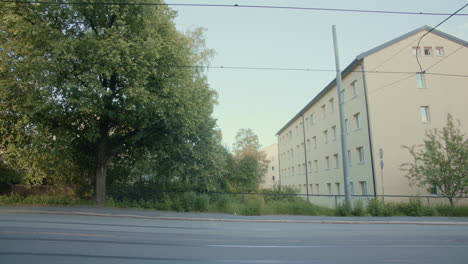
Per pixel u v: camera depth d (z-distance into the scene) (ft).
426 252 25.76
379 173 74.59
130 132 59.16
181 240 28.43
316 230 39.24
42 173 60.70
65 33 48.29
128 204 57.98
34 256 20.65
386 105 77.10
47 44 44.78
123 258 20.93
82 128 53.78
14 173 63.57
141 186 67.26
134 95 45.37
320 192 118.21
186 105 52.90
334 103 103.19
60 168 60.54
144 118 52.11
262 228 40.22
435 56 79.46
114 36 45.60
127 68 45.52
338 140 99.71
